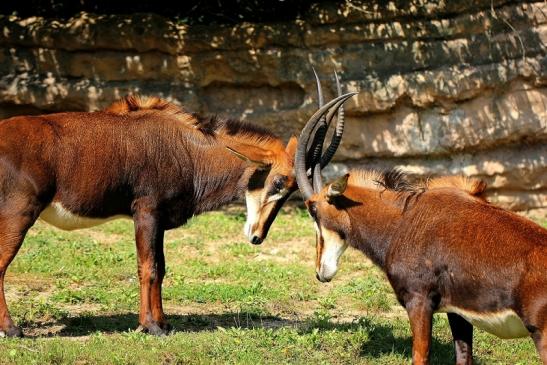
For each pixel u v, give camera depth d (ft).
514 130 106.42
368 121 108.47
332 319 69.87
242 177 66.13
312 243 95.40
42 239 91.50
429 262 50.31
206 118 66.90
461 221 49.98
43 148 60.95
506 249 47.73
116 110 65.21
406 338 62.75
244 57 108.68
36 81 108.17
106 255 86.07
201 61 108.78
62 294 71.92
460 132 107.04
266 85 110.42
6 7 116.37
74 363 54.49
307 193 58.29
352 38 108.06
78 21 108.88
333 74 107.96
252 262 87.20
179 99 107.86
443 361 59.06
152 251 63.98
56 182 61.52
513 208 108.68
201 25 110.22
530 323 46.32
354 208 54.24
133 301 72.13
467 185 53.16
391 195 53.78
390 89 106.63
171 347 57.62
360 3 109.09
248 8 115.85
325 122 64.49
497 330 48.75
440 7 108.27
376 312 72.64
